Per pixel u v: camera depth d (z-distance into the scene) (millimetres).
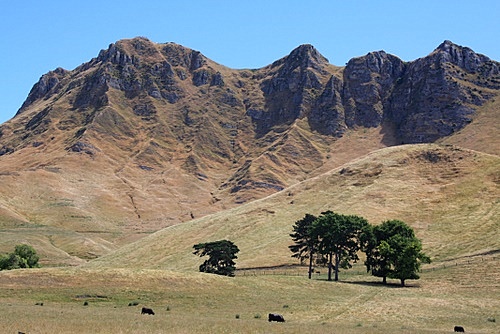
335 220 106125
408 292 86188
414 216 148125
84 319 47688
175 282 78000
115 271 80438
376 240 103688
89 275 77625
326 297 78562
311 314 64250
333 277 109938
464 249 121125
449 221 140875
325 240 105125
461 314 66125
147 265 148625
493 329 56281
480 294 82000
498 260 103875
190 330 43250
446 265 109312
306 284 87625
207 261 106812
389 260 98062
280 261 132375
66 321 45375
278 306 69062
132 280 76750
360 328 52125
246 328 46125
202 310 64188
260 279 87688
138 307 64250
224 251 106438
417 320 61938
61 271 79438
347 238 106250
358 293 83750
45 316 49062
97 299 67750
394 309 68812
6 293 68625
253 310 65312
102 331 40406
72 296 68375
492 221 134375
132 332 40688
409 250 95750
